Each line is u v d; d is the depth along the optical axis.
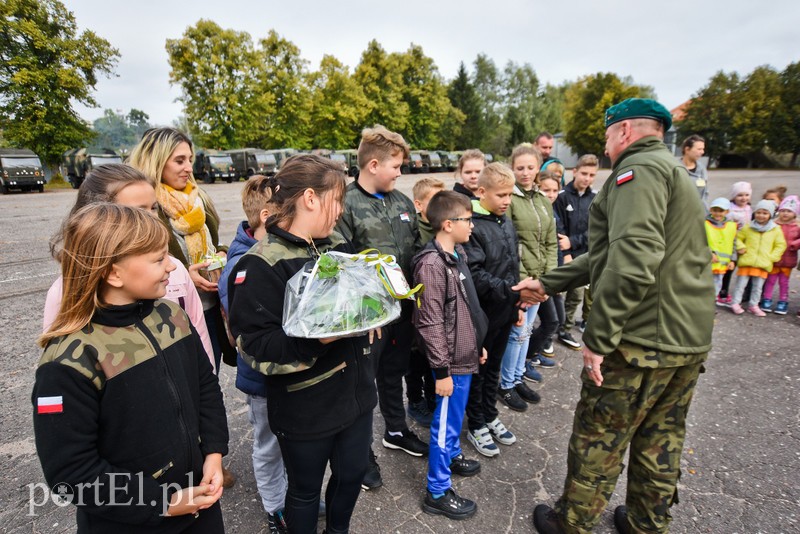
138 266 1.10
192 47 28.97
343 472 1.58
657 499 1.75
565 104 50.16
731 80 39.25
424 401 2.92
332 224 1.51
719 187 18.58
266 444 1.83
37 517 2.00
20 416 2.77
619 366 1.63
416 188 2.87
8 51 24.22
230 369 3.56
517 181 3.24
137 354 1.13
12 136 24.52
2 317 4.41
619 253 1.50
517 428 2.78
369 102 35.97
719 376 3.37
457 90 48.47
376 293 1.29
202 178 25.05
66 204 14.06
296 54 33.31
